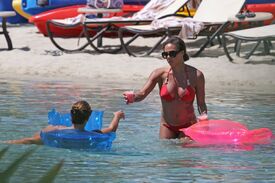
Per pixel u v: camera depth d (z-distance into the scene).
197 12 30.39
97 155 11.98
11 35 38.69
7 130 14.11
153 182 10.02
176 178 10.30
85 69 26.77
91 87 22.44
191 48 32.62
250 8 36.03
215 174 10.60
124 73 26.05
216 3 30.34
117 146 12.82
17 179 9.61
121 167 11.02
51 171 3.88
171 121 13.76
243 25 30.91
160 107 18.05
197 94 14.06
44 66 27.50
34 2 38.88
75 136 12.38
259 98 20.25
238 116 16.62
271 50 31.17
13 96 19.72
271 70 25.81
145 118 16.19
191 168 11.04
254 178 10.38
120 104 18.48
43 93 20.56
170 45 13.72
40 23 36.84
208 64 27.12
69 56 29.47
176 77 13.84
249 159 11.79
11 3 46.12
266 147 12.85
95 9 32.41
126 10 37.00
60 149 12.34
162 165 11.25
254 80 24.36
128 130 14.54
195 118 14.09
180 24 28.86
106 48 33.19
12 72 26.59
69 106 17.88
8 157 11.37
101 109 17.48
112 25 31.19
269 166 11.25
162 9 32.97
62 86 22.58
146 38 36.03
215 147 12.84
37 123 15.07
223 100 19.72
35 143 12.73
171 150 12.55
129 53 29.69
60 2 37.72
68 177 10.22
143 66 27.14
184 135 13.67
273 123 15.59
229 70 25.91
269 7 36.38
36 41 35.91
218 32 28.45
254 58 28.86
